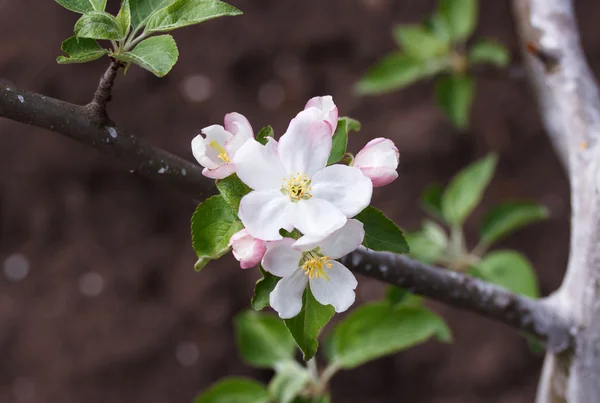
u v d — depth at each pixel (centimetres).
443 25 140
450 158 175
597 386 95
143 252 165
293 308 81
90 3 83
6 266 165
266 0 190
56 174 170
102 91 85
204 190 88
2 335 157
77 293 161
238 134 83
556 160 177
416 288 91
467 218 173
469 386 159
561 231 170
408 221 169
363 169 82
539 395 102
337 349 101
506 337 161
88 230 167
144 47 82
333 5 189
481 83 185
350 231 81
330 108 82
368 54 183
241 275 162
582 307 94
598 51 185
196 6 82
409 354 162
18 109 85
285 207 81
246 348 105
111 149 87
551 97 103
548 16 103
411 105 180
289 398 101
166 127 174
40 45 181
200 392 154
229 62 183
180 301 160
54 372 154
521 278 110
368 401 160
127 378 154
